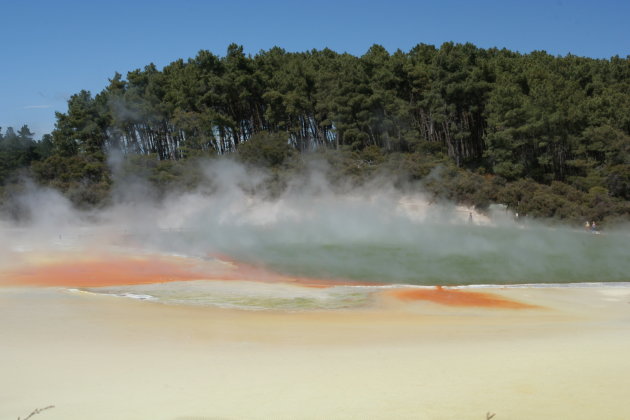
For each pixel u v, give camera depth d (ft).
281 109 234.79
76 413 26.94
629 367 33.40
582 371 32.65
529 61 225.15
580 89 206.80
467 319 55.57
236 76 233.14
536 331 48.19
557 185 177.17
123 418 26.20
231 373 33.78
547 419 25.45
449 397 28.58
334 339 44.68
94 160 224.74
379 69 229.66
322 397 28.94
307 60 253.85
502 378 31.63
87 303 61.16
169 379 32.58
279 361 36.78
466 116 229.25
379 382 31.45
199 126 217.97
